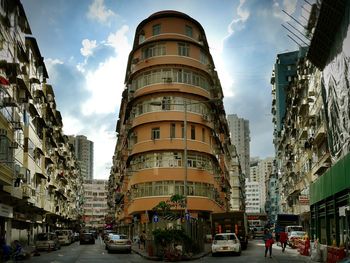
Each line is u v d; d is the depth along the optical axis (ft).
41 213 188.55
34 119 148.25
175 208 155.74
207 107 177.78
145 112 168.96
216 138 185.78
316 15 103.86
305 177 180.14
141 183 165.78
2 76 98.02
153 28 175.42
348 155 77.20
